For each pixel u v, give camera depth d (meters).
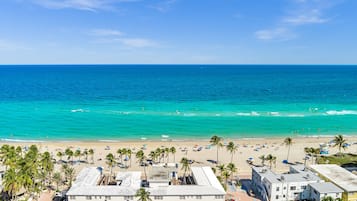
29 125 171.25
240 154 124.38
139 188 79.00
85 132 158.88
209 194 76.62
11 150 96.31
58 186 91.12
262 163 112.19
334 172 90.94
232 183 94.69
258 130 164.75
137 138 149.62
